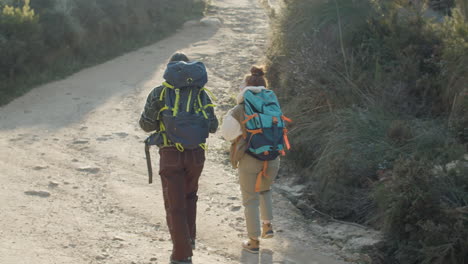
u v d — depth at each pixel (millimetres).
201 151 4168
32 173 6516
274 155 4512
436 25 8031
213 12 24031
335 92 7559
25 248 4469
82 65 13789
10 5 12648
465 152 5676
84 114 9500
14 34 11586
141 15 18641
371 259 4668
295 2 9859
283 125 4594
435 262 4367
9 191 5852
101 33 15727
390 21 8266
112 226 5129
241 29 20219
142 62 14648
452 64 6828
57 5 13820
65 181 6312
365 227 5277
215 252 4715
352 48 8383
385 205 5078
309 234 5242
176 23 20531
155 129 4203
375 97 7199
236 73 12969
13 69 11289
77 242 4691
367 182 5859
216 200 5984
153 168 6957
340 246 4973
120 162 7125
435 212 4719
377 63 7566
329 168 5980
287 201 6066
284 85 8734
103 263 4305
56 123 8891
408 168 5039
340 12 8945
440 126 6367
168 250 4645
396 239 4887
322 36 8930
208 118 4176
